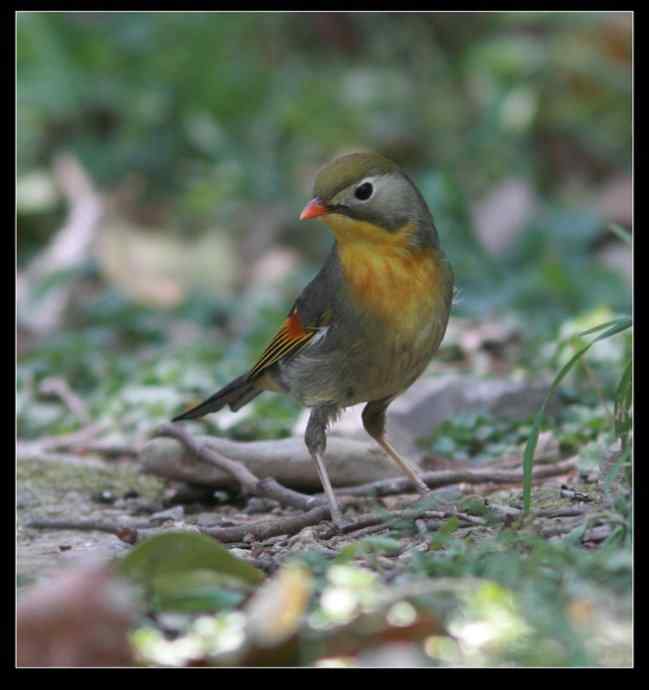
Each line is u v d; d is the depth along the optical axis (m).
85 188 20.59
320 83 23.14
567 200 21.25
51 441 12.59
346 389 9.49
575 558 6.87
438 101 22.97
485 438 11.38
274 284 18.38
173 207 21.62
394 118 22.86
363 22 24.33
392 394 9.67
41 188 20.86
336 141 22.41
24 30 22.56
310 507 9.51
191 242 20.53
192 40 23.64
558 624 6.02
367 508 9.66
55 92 22.31
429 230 9.19
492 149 21.72
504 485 9.88
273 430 12.09
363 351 9.27
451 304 9.46
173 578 6.68
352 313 9.20
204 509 10.40
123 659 5.96
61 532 9.39
